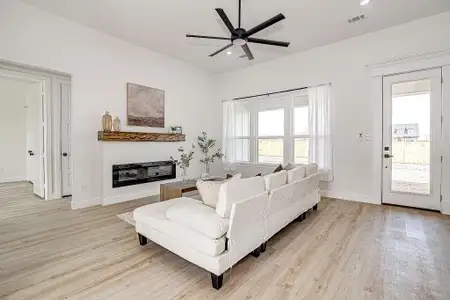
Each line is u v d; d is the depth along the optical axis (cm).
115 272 195
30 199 440
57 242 251
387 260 212
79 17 353
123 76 435
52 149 445
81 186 384
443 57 336
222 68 584
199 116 596
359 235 267
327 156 438
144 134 456
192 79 573
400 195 379
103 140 395
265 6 317
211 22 363
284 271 196
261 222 220
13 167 641
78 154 379
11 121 638
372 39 391
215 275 172
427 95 352
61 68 355
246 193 197
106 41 408
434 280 181
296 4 312
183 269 201
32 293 167
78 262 211
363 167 408
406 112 370
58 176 453
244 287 175
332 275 190
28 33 321
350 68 415
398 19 351
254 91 555
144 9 329
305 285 177
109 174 411
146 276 190
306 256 221
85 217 334
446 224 298
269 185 231
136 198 451
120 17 352
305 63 468
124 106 438
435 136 347
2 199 440
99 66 400
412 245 241
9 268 200
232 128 595
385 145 389
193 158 580
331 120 438
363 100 404
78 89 376
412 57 355
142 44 450
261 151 552
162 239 214
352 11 329
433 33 341
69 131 471
